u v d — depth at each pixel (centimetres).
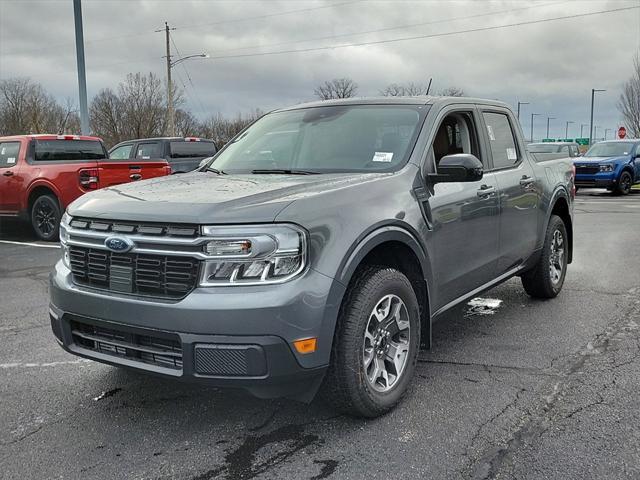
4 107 5194
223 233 285
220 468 293
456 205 405
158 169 1134
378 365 343
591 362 427
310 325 290
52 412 357
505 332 500
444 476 283
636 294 618
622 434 320
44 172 1029
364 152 403
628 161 1981
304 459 301
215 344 282
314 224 299
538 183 543
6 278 742
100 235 315
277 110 504
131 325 301
